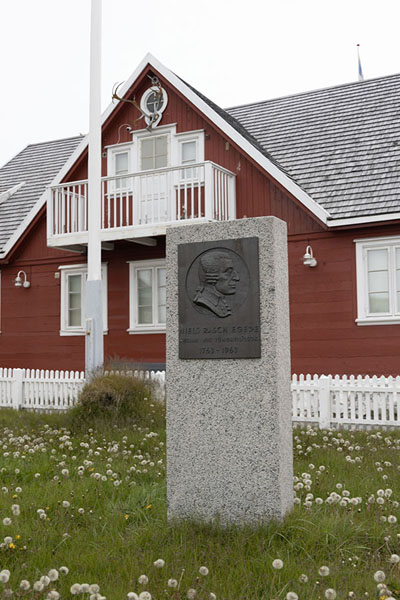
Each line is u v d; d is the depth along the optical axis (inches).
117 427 411.8
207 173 609.0
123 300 707.4
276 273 213.8
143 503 232.5
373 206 581.3
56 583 165.5
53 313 749.3
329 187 622.8
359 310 592.7
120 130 729.6
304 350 612.7
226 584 161.6
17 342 767.7
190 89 676.7
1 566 175.9
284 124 742.5
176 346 222.1
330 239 609.0
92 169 527.5
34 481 267.7
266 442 208.8
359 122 689.6
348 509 216.4
